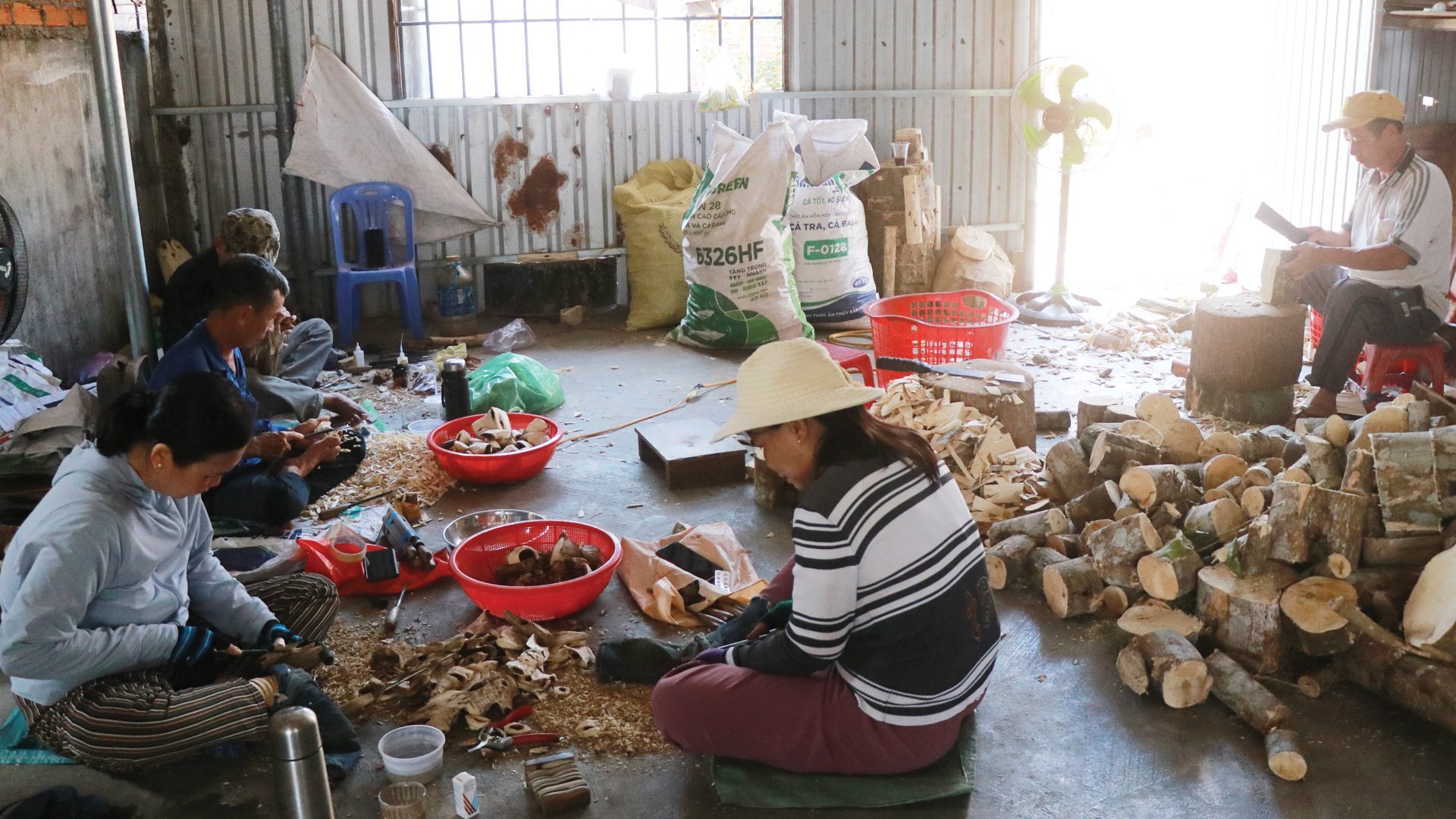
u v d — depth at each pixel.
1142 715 2.92
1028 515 3.74
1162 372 5.96
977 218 7.96
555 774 2.62
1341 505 3.01
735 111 7.52
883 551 2.28
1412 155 4.87
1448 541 3.03
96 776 2.65
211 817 2.53
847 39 7.47
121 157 4.51
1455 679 2.76
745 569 3.61
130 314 4.67
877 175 7.17
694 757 2.74
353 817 2.54
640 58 7.43
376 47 6.97
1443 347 5.01
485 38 7.16
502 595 3.26
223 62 6.86
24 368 4.75
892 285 7.26
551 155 7.35
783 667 2.45
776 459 2.38
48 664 2.29
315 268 7.22
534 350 6.55
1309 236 5.44
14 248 4.55
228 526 3.75
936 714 2.42
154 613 2.51
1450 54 7.33
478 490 4.44
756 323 6.30
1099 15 9.81
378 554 3.51
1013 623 3.39
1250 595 3.03
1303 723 2.85
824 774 2.59
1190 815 2.53
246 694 2.53
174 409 2.31
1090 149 6.91
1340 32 6.85
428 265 7.32
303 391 4.73
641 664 3.01
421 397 5.64
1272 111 7.70
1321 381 5.07
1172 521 3.41
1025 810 2.54
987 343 5.15
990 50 7.66
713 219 6.21
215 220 7.09
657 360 6.31
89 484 2.36
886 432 2.32
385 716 2.91
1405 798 2.57
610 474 4.61
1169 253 8.81
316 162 6.83
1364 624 2.95
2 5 5.15
